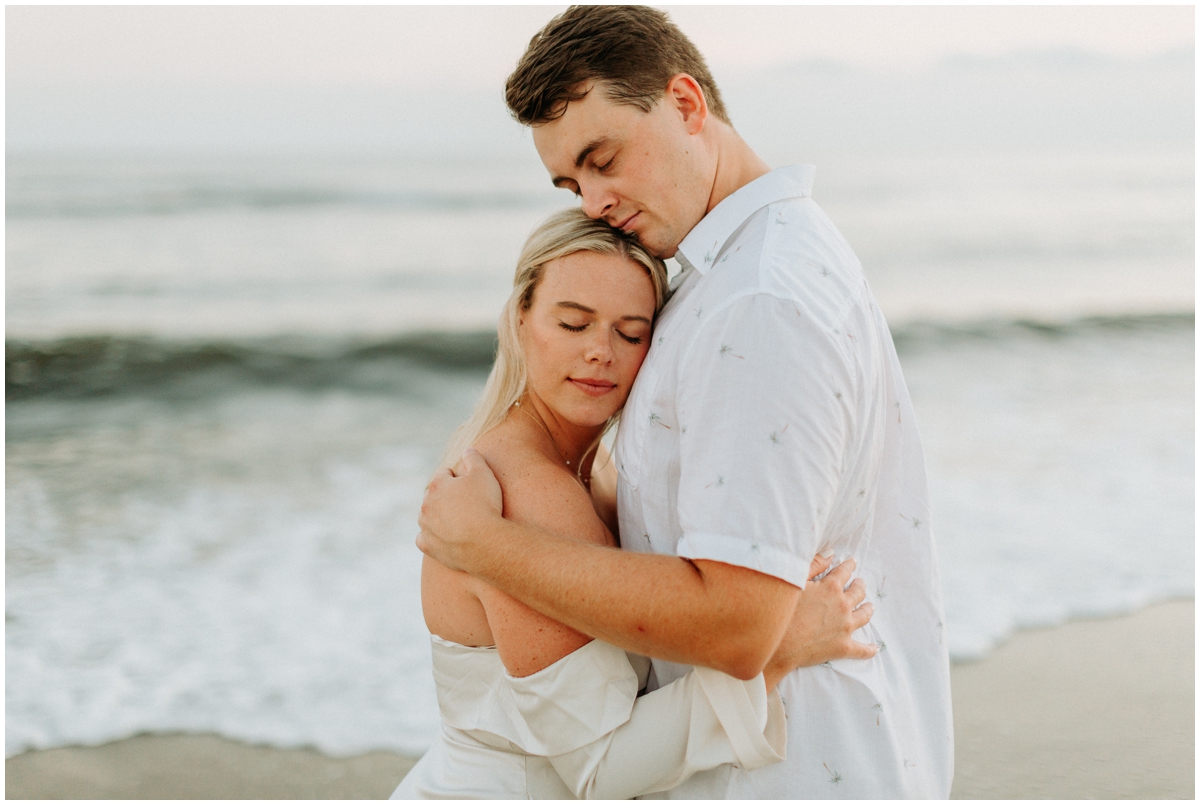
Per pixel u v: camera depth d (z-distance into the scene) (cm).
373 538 524
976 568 459
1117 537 493
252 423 826
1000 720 326
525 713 142
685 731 136
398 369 1012
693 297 139
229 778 302
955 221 1822
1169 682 350
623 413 152
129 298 1223
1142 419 737
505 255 1530
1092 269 1452
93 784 299
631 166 144
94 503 589
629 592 123
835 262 135
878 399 140
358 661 381
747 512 117
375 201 1973
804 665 138
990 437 695
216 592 449
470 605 150
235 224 1698
